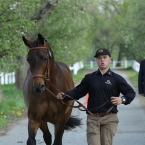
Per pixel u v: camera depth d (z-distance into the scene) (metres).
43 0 22.77
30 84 9.38
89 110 8.12
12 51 17.58
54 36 27.78
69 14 28.34
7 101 19.55
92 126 8.07
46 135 10.33
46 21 27.06
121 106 20.03
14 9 17.05
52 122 9.67
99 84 8.02
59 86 9.56
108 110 8.01
